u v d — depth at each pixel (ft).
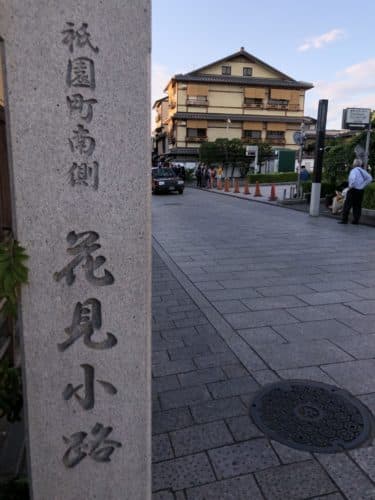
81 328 5.18
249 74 147.02
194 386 10.08
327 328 13.39
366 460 7.47
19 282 4.81
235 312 14.97
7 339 9.79
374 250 25.14
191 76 141.28
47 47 4.61
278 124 148.87
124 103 4.85
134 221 5.09
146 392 5.47
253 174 112.88
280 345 12.21
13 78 4.61
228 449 7.83
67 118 4.76
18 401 6.34
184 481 7.08
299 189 54.44
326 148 51.34
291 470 7.27
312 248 26.05
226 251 25.70
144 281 5.22
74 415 5.36
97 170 4.92
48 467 5.45
